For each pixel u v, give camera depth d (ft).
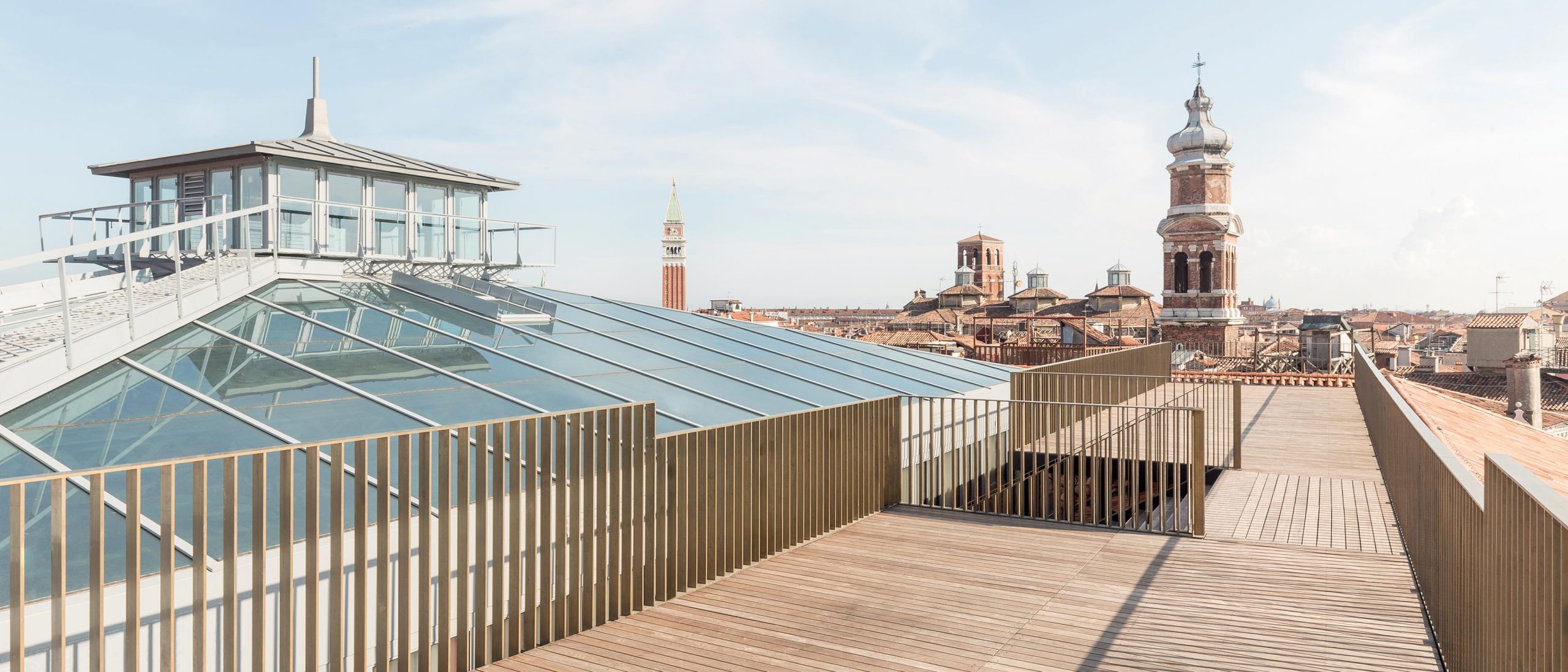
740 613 23.15
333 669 17.12
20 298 47.57
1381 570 26.03
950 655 19.97
